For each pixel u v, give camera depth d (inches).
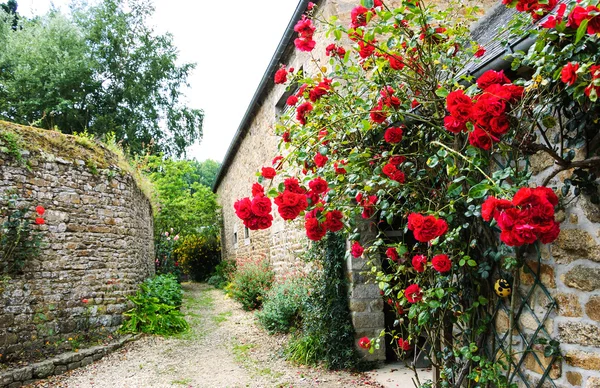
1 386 171.9
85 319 232.5
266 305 288.4
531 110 76.7
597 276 77.8
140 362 213.8
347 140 123.9
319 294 203.6
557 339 85.2
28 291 206.1
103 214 252.4
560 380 84.2
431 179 113.7
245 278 374.9
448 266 92.7
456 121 77.6
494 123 69.6
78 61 608.4
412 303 108.9
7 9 717.3
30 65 597.0
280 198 93.4
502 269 97.9
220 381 183.2
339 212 109.5
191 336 271.0
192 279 715.4
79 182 239.0
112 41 673.0
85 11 696.4
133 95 668.7
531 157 93.6
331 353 190.1
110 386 179.6
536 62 69.5
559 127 85.1
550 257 87.4
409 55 107.7
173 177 586.6
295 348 210.7
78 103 639.8
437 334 111.4
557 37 69.4
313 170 119.6
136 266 295.1
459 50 108.1
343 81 194.2
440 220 82.3
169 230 572.4
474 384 105.3
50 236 219.5
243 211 90.9
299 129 123.3
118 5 701.3
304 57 248.7
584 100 73.5
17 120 598.9
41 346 207.0
